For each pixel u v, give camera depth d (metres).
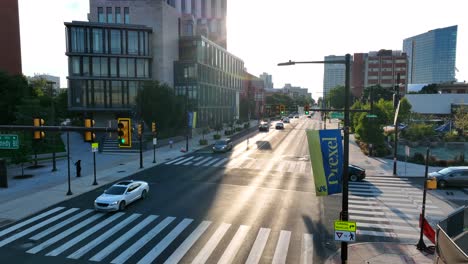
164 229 16.00
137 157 38.09
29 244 14.45
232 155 39.06
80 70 53.41
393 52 135.00
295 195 22.00
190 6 87.94
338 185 14.18
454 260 8.55
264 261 12.82
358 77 130.88
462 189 23.97
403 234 15.70
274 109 40.53
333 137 14.12
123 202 19.02
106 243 14.46
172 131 54.12
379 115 39.28
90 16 61.56
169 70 61.16
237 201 20.58
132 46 55.34
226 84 85.50
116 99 55.25
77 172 28.05
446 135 51.31
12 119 47.91
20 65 69.19
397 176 27.91
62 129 12.81
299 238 15.00
